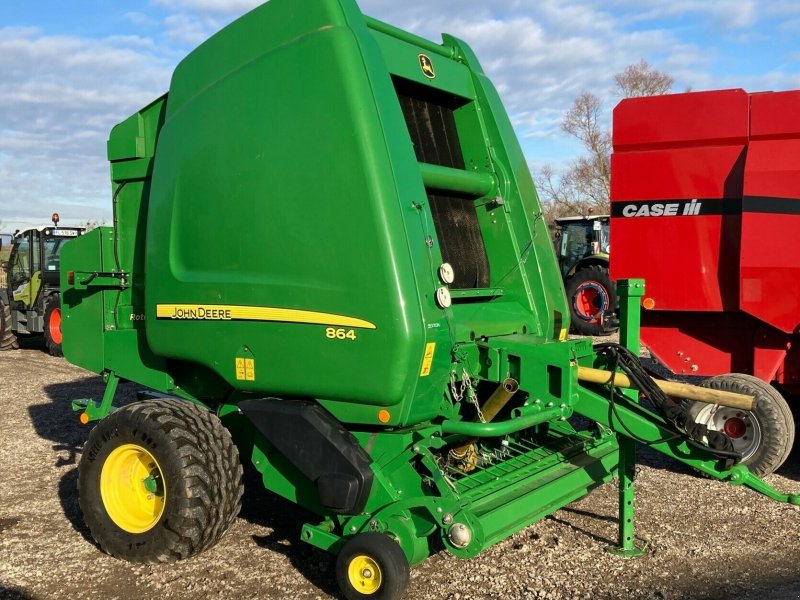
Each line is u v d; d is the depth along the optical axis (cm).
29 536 457
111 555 413
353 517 351
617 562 402
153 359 468
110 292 499
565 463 412
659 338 645
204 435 392
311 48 351
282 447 362
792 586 371
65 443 698
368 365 333
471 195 435
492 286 442
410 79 394
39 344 1695
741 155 586
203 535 385
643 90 3916
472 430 324
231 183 379
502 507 338
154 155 464
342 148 337
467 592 365
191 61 416
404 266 327
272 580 384
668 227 616
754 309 571
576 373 365
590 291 1473
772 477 569
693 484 549
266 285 363
